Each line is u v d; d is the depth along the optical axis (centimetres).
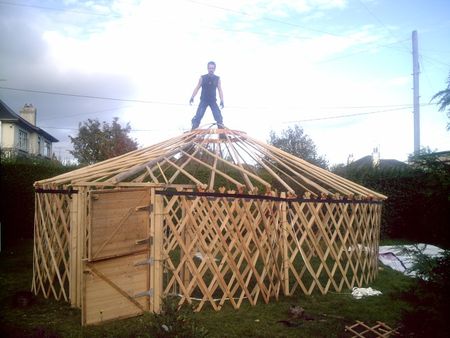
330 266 1002
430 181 473
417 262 449
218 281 677
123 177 656
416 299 441
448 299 416
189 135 921
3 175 1316
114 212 595
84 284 572
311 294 779
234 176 1058
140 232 629
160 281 643
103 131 2638
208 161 922
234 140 938
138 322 595
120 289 606
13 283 839
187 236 712
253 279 852
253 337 558
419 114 1822
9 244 1268
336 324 609
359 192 870
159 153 822
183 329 463
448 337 411
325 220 808
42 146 3406
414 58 1836
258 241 716
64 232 737
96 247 576
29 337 529
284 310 677
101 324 588
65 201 743
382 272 980
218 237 684
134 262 622
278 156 941
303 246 1145
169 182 705
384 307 690
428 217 505
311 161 1994
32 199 1358
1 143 2559
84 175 700
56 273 747
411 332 437
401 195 1398
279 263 779
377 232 941
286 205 767
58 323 598
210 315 645
